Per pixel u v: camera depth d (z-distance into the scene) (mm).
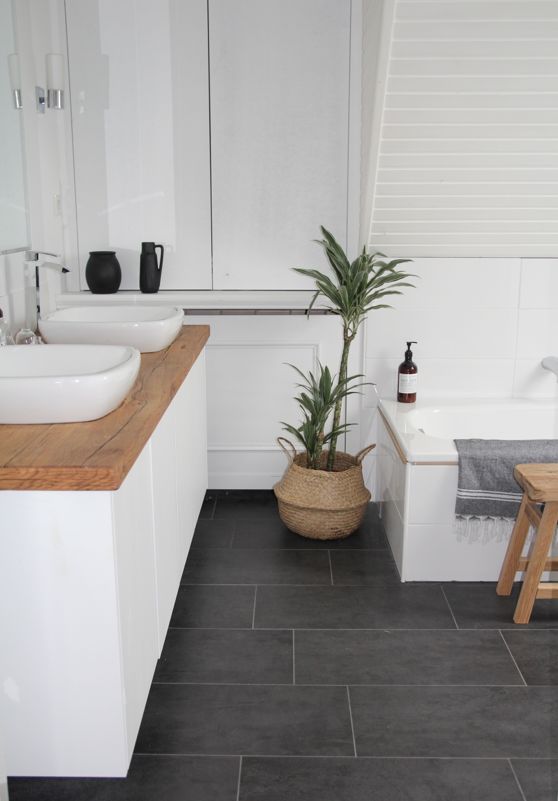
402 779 1763
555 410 3188
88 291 3240
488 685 2104
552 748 1865
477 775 1776
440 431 3170
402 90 2592
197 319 3213
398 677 2135
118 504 1537
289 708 2000
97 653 1573
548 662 2213
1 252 2393
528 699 2047
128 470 1534
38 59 2891
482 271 3184
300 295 3209
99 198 3168
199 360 2848
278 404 3334
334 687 2088
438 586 2660
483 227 3076
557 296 3207
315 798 1708
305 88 3062
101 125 3098
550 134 2746
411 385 3146
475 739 1895
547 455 2576
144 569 1798
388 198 2967
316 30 3010
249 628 2375
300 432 3256
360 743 1876
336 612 2475
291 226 3199
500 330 3242
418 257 3191
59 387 1599
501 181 2906
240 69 3047
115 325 2324
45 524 1493
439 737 1899
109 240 3215
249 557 2854
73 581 1528
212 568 2768
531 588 2379
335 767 1800
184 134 3107
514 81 2568
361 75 2998
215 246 3223
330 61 3037
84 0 2980
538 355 3268
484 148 2789
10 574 1526
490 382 3299
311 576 2711
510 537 2619
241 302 3213
